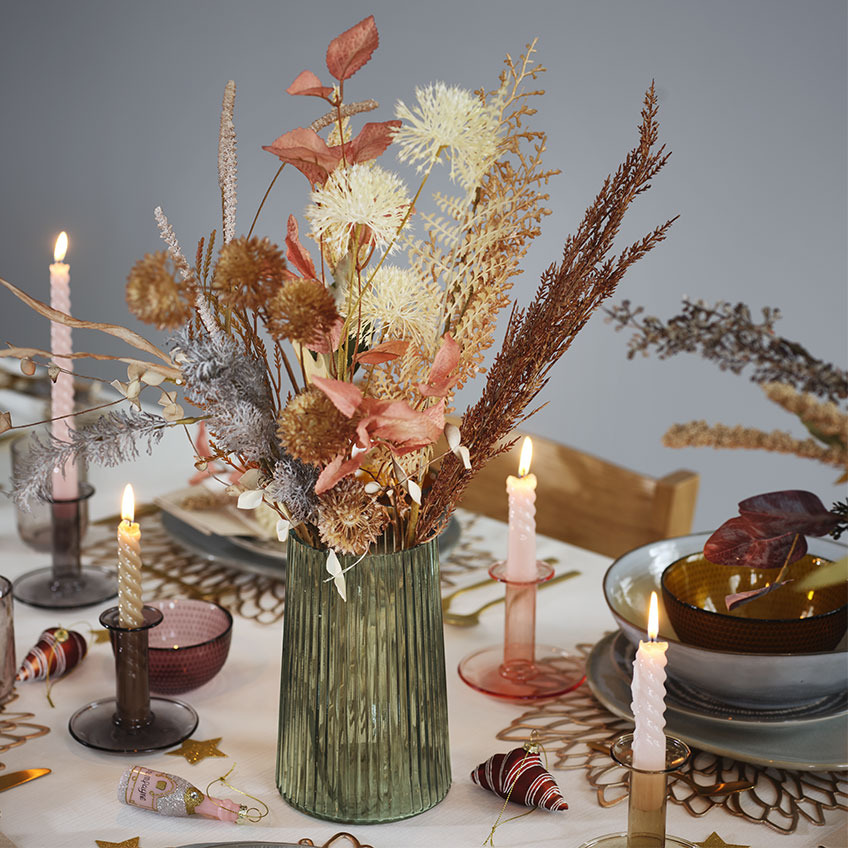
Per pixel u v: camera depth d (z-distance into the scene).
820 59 2.23
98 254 3.54
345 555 0.80
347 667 0.82
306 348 0.77
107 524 1.44
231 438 0.74
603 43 2.49
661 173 2.52
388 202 0.71
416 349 0.81
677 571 1.09
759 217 2.39
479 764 0.93
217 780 0.91
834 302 2.31
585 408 2.77
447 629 1.19
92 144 3.46
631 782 0.74
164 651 1.00
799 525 0.94
